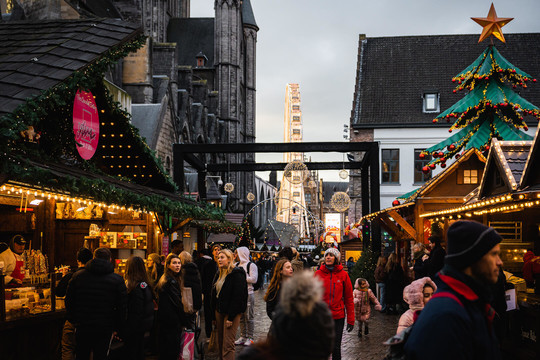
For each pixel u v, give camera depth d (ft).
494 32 57.67
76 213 49.19
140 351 27.81
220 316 31.81
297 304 8.21
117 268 48.21
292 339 8.20
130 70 139.03
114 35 35.99
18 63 32.22
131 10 199.41
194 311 31.96
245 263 40.91
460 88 60.39
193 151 81.56
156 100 141.79
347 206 98.78
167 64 168.66
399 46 141.69
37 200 45.44
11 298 29.53
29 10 120.16
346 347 39.37
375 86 134.31
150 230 51.26
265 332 46.39
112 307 25.46
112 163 48.65
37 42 35.47
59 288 29.01
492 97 57.52
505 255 46.39
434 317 9.67
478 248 9.95
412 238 61.31
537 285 35.47
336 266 28.35
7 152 24.03
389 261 58.95
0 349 27.63
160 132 131.54
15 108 26.63
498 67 57.67
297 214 251.80
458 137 59.88
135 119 130.52
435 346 9.46
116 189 32.09
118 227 51.47
